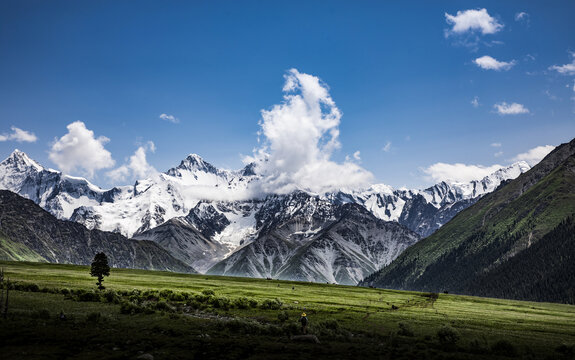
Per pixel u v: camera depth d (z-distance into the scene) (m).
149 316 69.44
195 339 52.62
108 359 40.34
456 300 197.12
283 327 66.62
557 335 84.88
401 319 96.12
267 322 77.00
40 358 39.34
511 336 77.50
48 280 140.75
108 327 56.62
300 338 57.34
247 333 61.25
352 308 116.31
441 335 67.31
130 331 54.88
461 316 112.69
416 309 129.88
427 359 50.62
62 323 56.44
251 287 187.50
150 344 48.09
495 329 88.31
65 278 156.50
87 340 47.78
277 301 109.25
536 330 91.25
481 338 71.69
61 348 43.50
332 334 64.56
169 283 172.12
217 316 80.56
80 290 98.19
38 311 61.00
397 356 51.28
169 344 48.81
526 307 182.25
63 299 84.25
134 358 41.34
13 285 96.25
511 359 53.50
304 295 155.62
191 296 105.06
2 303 69.00
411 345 60.62
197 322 66.81
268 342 54.41
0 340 44.88
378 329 76.38
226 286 180.88
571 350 62.00
